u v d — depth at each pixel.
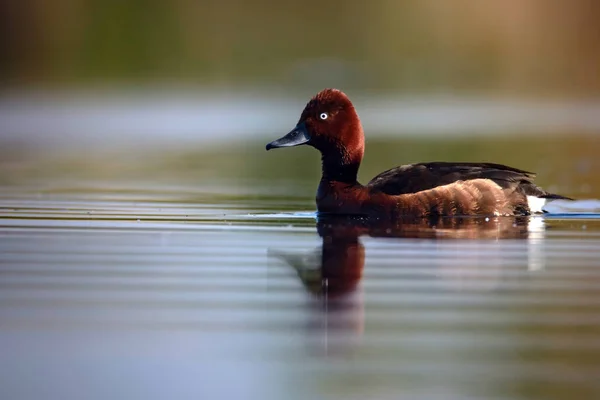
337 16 46.94
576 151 25.91
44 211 15.54
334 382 7.22
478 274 10.50
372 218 14.12
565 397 6.89
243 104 43.75
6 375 7.39
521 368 7.48
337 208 14.44
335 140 14.48
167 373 7.42
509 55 45.94
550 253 11.66
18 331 8.39
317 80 46.94
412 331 8.36
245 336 8.25
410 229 13.24
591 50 45.81
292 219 14.59
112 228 13.73
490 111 40.62
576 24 46.00
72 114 41.56
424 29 46.38
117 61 47.47
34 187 19.23
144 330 8.41
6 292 9.70
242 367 7.54
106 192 18.45
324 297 9.53
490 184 14.14
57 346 8.03
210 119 38.84
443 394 6.96
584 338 8.20
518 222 13.88
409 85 46.12
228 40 47.62
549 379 7.25
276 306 9.17
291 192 18.77
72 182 20.34
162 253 11.70
